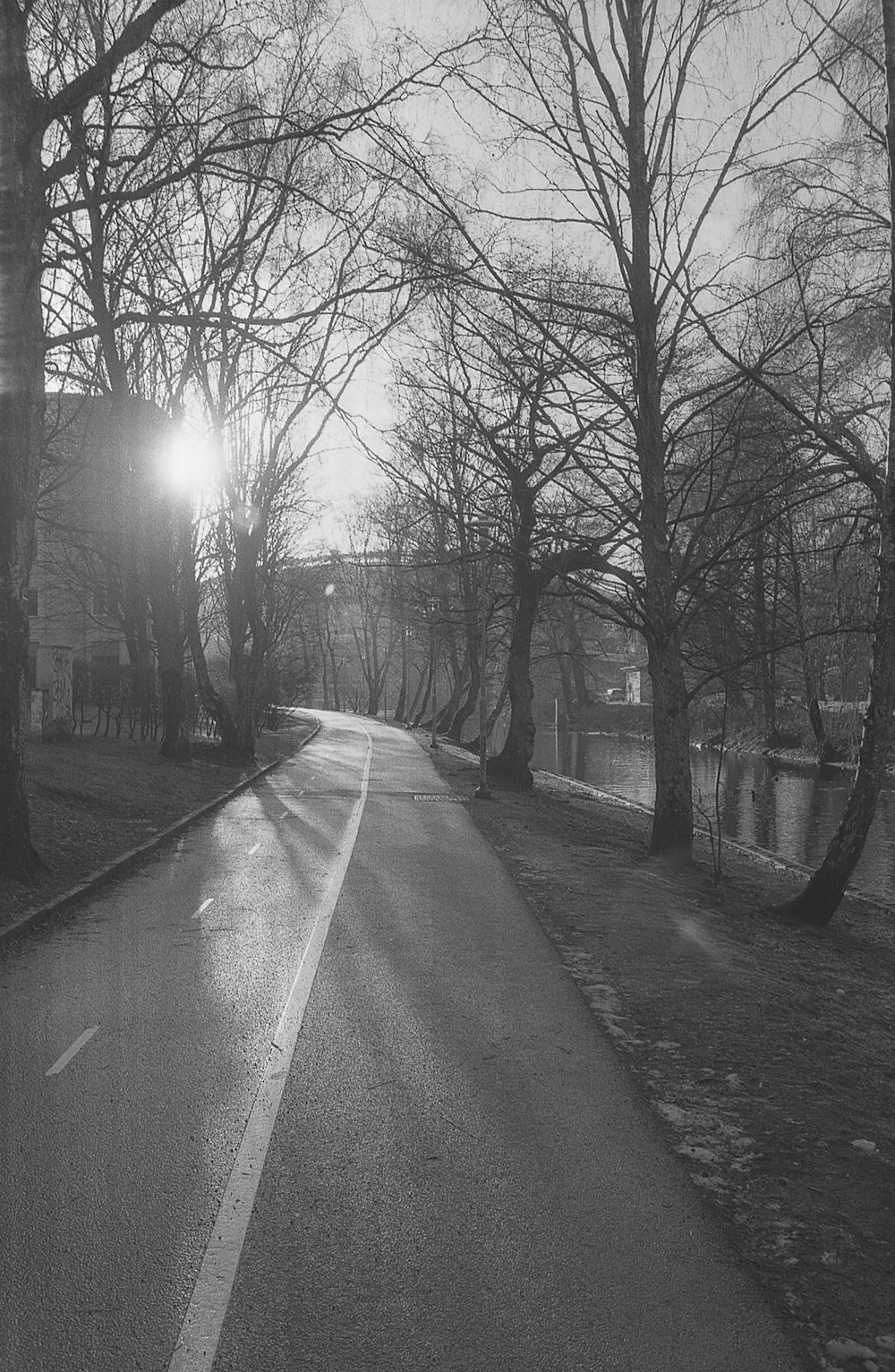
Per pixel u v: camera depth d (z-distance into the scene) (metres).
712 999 8.27
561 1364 3.58
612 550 23.53
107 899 12.34
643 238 15.30
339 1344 3.68
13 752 12.37
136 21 11.44
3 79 11.52
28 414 12.21
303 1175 5.04
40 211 12.10
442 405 27.38
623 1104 6.01
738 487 18.66
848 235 16.14
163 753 28.70
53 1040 7.11
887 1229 4.61
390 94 12.25
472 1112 5.86
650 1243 4.41
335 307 16.81
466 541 29.45
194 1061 6.70
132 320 12.60
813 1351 3.68
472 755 43.78
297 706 107.31
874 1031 8.51
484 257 13.55
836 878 13.55
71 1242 4.39
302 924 10.98
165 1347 3.67
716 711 59.06
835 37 14.42
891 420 12.77
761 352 16.03
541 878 14.02
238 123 12.45
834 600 28.50
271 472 32.72
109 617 46.22
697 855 20.05
